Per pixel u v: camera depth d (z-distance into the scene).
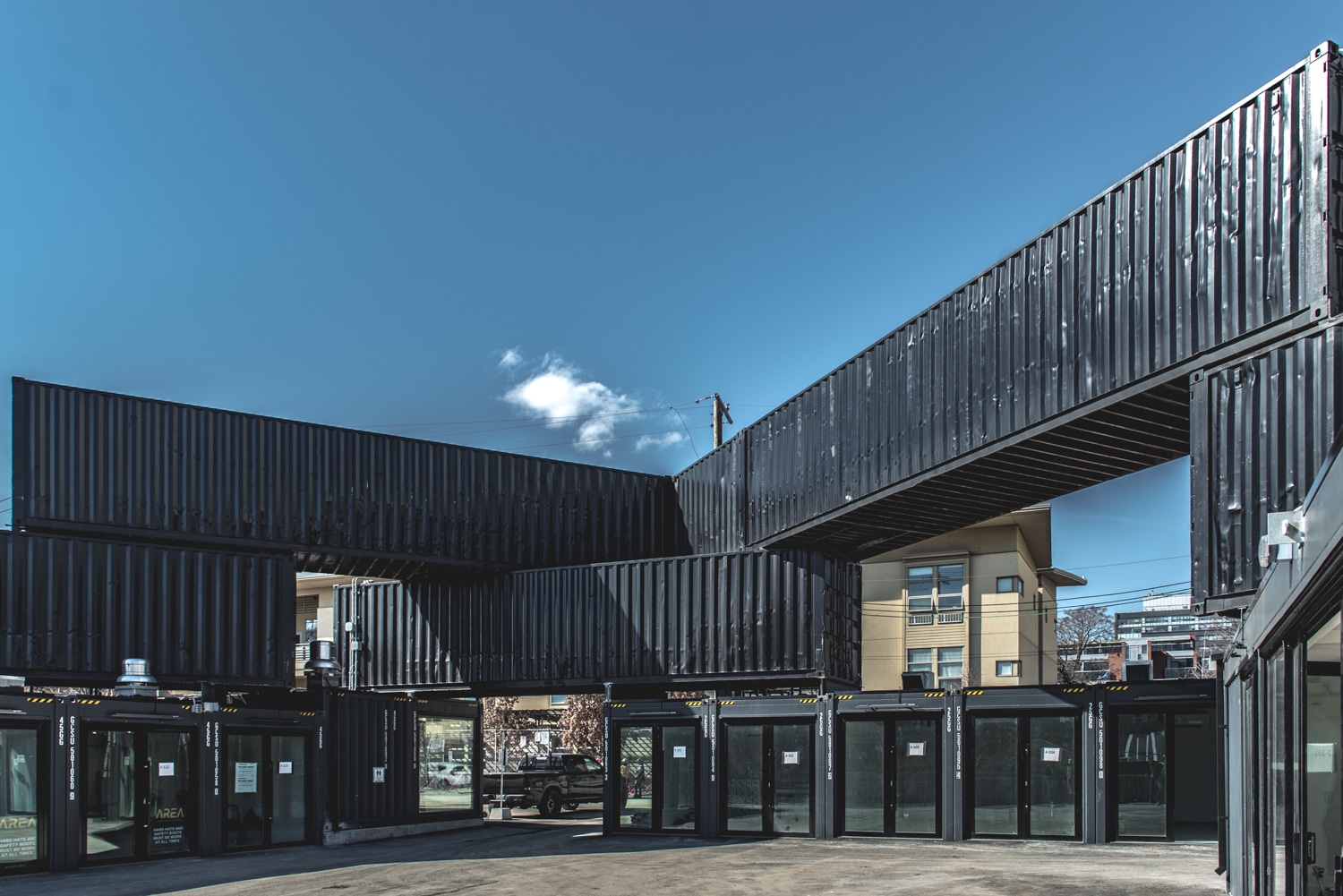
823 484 21.89
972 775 19.81
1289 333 12.66
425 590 28.66
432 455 26.11
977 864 16.02
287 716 20.94
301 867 17.28
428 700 25.00
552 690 28.22
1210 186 13.82
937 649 46.31
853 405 21.06
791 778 21.33
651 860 17.55
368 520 25.02
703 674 24.53
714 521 26.45
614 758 22.83
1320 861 6.35
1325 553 5.57
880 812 20.50
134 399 22.66
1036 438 16.52
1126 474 18.80
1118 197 15.23
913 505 20.52
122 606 21.86
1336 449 5.42
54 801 16.73
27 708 16.62
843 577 25.23
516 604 26.89
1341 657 5.56
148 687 18.94
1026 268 16.81
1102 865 15.66
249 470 23.81
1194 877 14.02
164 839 18.55
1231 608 13.19
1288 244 12.67
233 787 19.83
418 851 20.02
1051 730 19.38
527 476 27.25
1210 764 18.22
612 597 25.75
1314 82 12.54
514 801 31.33
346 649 29.50
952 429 18.17
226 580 23.22
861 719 20.84
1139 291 14.73
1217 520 13.45
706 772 21.84
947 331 18.48
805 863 16.61
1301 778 6.67
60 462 21.59
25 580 20.89
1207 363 13.68
